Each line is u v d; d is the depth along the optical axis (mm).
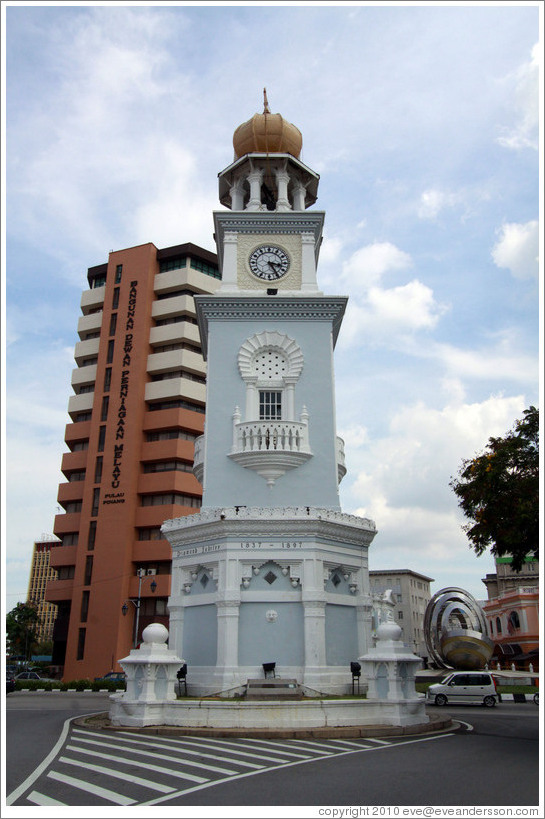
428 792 10969
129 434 67375
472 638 46062
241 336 28344
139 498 66438
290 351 28000
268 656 22625
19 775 12836
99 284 79688
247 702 19078
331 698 21000
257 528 23781
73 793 11234
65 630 65938
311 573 23375
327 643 23375
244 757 14680
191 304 71625
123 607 61531
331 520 24266
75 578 64812
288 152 32062
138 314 71938
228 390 27500
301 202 32531
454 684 34719
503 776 12297
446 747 16328
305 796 10734
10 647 103688
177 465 67188
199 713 19219
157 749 15953
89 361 76500
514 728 21531
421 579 101688
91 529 66188
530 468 20719
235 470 26266
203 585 24719
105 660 59875
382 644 21016
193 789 11375
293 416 27094
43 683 53281
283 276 29812
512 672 52406
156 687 20516
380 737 18406
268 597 23281
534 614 65875
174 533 25891
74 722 22875
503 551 22125
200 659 23656
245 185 33594
